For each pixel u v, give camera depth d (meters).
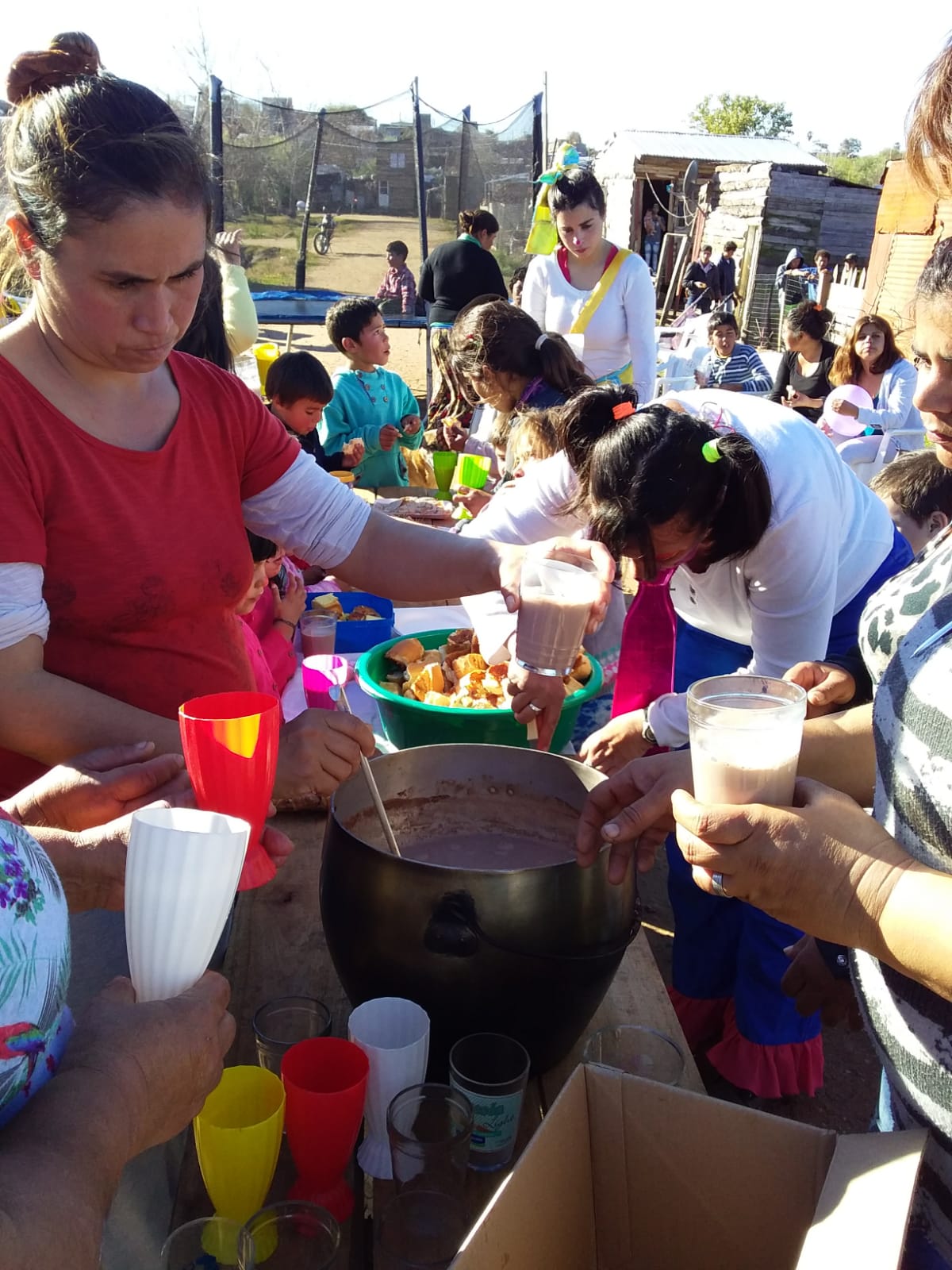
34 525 1.22
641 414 1.74
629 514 1.67
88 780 1.07
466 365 3.02
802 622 1.94
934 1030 0.95
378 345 5.02
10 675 1.17
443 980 1.14
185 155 1.17
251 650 1.91
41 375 1.26
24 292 1.41
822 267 12.79
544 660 1.67
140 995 0.87
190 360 1.48
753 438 1.89
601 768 1.96
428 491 4.61
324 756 1.27
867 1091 2.70
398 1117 1.02
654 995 1.44
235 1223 0.95
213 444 1.45
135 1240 1.26
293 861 1.72
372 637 2.74
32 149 1.15
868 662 1.24
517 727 1.99
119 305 1.17
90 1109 0.73
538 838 1.50
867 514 2.18
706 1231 0.95
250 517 1.69
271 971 1.44
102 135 1.12
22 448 1.22
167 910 0.82
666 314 17.97
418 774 1.48
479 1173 1.12
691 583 2.22
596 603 1.66
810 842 0.92
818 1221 0.78
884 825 1.04
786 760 0.97
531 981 1.14
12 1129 0.72
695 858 0.97
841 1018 1.55
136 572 1.33
